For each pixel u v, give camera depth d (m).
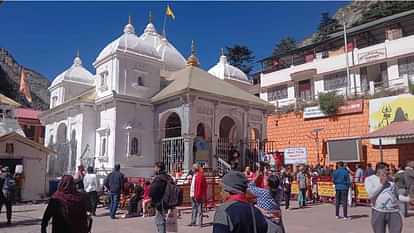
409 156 25.25
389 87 29.80
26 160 21.30
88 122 25.27
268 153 26.64
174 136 25.50
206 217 14.56
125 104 23.98
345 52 37.44
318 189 21.47
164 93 24.50
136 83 24.92
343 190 14.36
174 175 20.92
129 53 24.62
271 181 7.09
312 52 45.38
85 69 34.78
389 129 22.19
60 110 27.83
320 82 40.31
